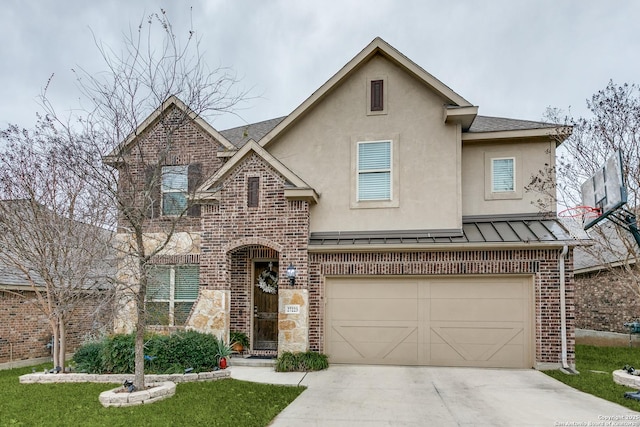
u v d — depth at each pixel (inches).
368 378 428.5
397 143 539.5
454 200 520.1
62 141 463.8
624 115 478.6
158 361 426.0
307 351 488.4
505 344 478.3
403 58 538.3
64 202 441.1
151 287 510.6
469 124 539.5
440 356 488.1
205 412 308.0
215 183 527.2
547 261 469.7
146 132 509.7
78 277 434.3
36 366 547.2
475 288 488.7
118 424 282.7
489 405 335.3
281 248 507.8
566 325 461.4
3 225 450.6
